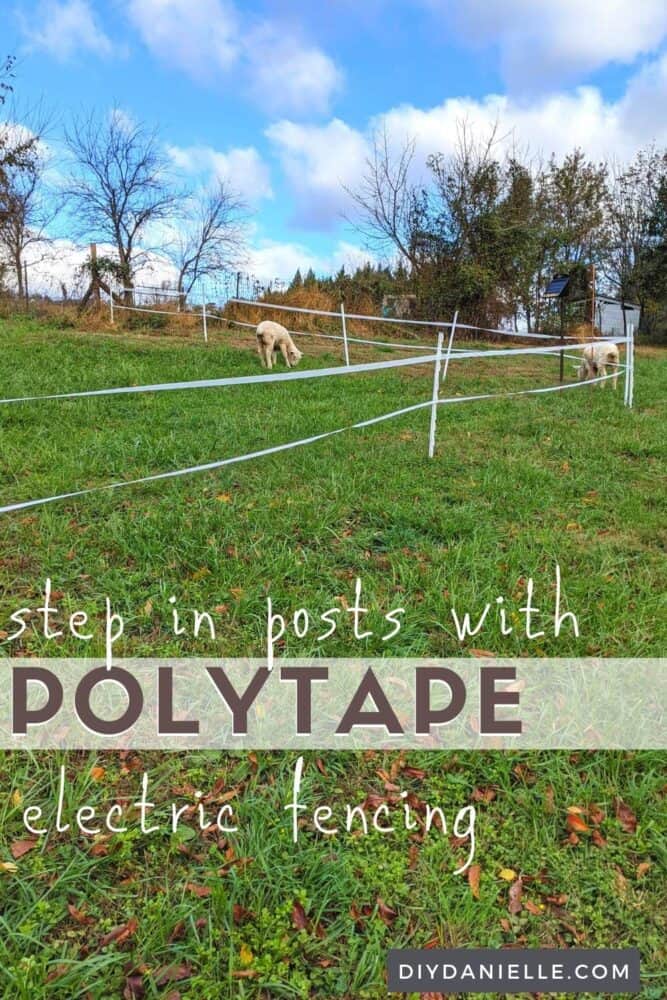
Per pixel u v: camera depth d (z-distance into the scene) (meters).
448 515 3.94
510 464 5.08
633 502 4.32
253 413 6.47
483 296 19.56
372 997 1.48
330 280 20.55
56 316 14.28
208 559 3.23
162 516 3.70
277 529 3.64
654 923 1.66
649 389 9.52
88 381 7.82
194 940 1.57
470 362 12.98
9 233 17.62
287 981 1.50
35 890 1.68
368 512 3.97
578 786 2.03
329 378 9.52
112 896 1.68
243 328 15.85
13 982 1.44
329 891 1.70
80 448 4.92
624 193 29.92
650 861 1.81
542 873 1.79
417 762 2.12
